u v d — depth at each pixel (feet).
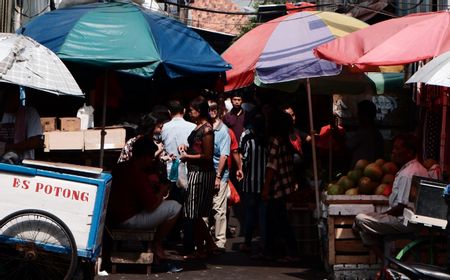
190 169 34.14
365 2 56.24
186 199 34.40
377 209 29.84
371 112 36.01
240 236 43.29
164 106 40.24
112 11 32.45
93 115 44.14
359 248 30.14
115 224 31.32
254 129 36.63
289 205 36.29
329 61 30.35
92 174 26.55
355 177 31.01
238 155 39.40
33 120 29.35
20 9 51.75
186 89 39.63
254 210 37.01
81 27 31.45
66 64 34.50
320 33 34.86
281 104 42.22
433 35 28.35
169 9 86.69
